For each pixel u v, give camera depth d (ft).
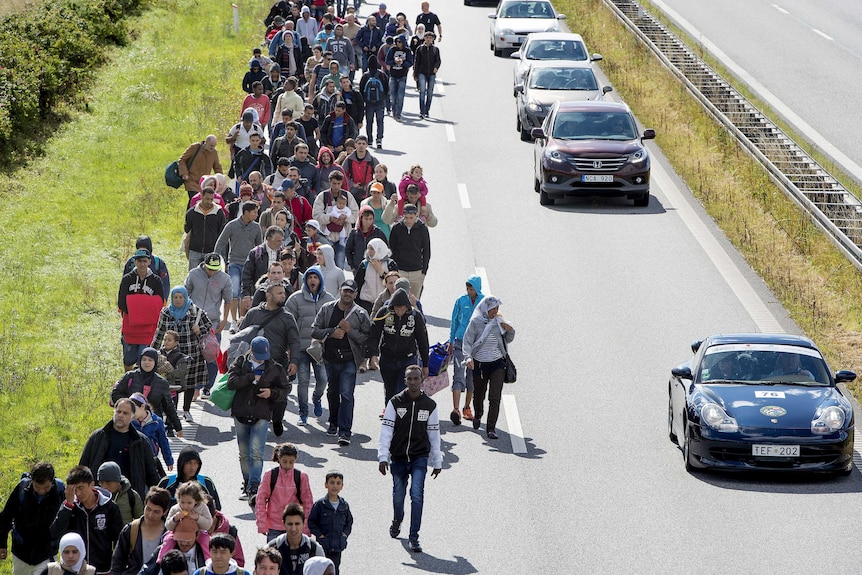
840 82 354.54
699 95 324.39
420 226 180.04
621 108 270.67
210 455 141.69
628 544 119.24
